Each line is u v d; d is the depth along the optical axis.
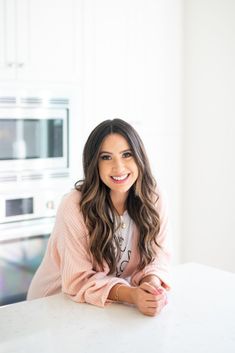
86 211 1.43
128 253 1.53
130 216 1.52
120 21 2.93
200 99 3.28
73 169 2.76
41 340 1.08
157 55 3.17
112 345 1.06
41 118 2.60
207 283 1.48
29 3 2.50
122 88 2.98
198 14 3.22
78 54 2.74
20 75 2.51
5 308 1.29
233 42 3.02
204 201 3.32
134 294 1.28
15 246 2.55
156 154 3.23
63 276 1.42
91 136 1.41
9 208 2.51
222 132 3.14
